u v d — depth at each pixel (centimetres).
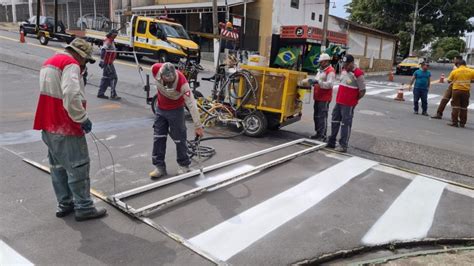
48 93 359
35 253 335
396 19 4047
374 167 632
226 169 573
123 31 2088
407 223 439
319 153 695
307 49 2364
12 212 402
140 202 443
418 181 579
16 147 605
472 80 1052
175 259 338
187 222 407
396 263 362
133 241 362
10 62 1476
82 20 2591
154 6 2823
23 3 4103
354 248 377
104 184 488
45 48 2056
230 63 822
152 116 880
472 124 1132
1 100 949
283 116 758
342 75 692
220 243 370
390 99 1588
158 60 1831
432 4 3947
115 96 1041
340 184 548
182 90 493
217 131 801
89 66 1639
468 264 367
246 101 772
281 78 741
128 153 614
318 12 2898
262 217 429
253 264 339
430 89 2042
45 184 473
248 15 2581
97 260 330
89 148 629
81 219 391
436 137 916
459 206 496
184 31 1906
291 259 351
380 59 3553
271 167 602
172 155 618
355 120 1069
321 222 428
